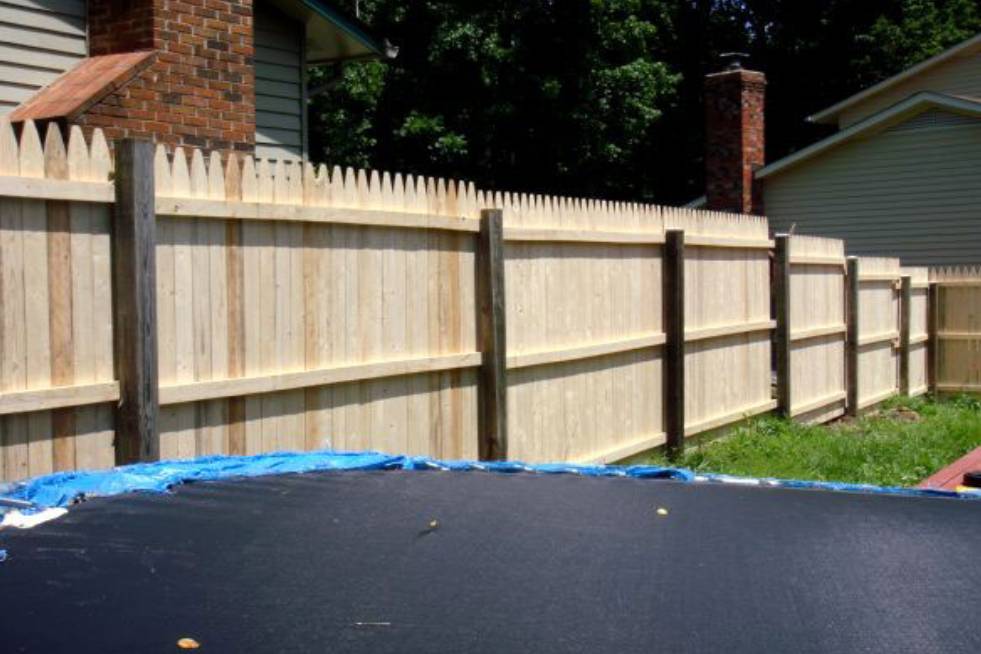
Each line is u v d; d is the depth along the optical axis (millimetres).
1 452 4227
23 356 4289
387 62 23734
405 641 2512
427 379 6379
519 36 23984
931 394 14953
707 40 32562
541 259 7336
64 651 2367
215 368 5090
